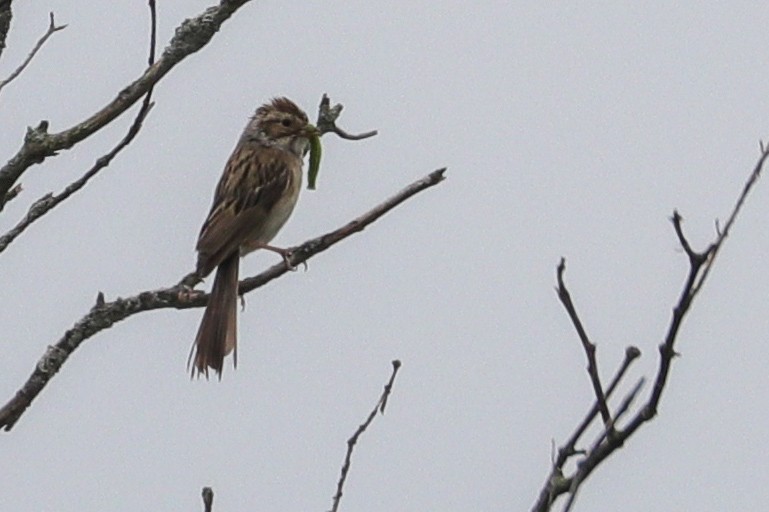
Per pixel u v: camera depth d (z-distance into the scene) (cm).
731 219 696
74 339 1066
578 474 691
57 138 1032
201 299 1142
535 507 702
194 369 1309
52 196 1041
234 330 1323
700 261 671
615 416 693
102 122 1038
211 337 1318
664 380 680
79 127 1034
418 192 1223
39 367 1055
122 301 1100
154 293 1110
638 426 686
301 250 1266
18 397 1045
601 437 692
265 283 1323
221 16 1072
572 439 708
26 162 1030
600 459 690
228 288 1344
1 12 1071
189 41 1065
